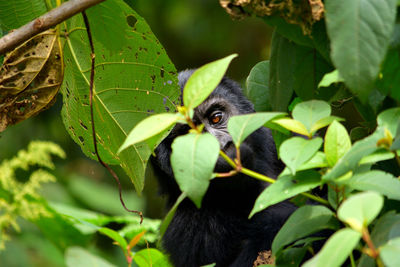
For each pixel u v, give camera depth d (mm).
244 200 7859
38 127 13914
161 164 8016
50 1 5027
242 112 8422
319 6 3742
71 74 5172
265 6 3924
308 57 4305
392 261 2549
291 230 3312
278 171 8320
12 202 7805
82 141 5578
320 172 3453
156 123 3322
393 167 4277
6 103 5016
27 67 4945
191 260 8055
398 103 3930
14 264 9352
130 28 4664
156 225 8352
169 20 17516
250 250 7309
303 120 3518
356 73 3051
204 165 3109
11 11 5035
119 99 5125
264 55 17328
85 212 8352
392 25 3047
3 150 13484
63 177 12508
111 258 9898
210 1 17500
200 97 3309
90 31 4699
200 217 8031
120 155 5324
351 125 12562
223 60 3330
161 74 4922
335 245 2652
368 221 2652
